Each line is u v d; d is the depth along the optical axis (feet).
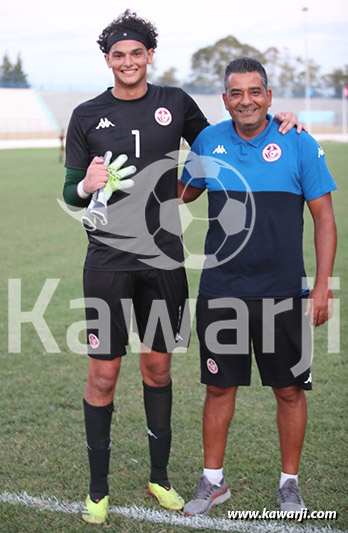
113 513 9.00
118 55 8.68
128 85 8.81
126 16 8.76
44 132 157.28
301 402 9.14
